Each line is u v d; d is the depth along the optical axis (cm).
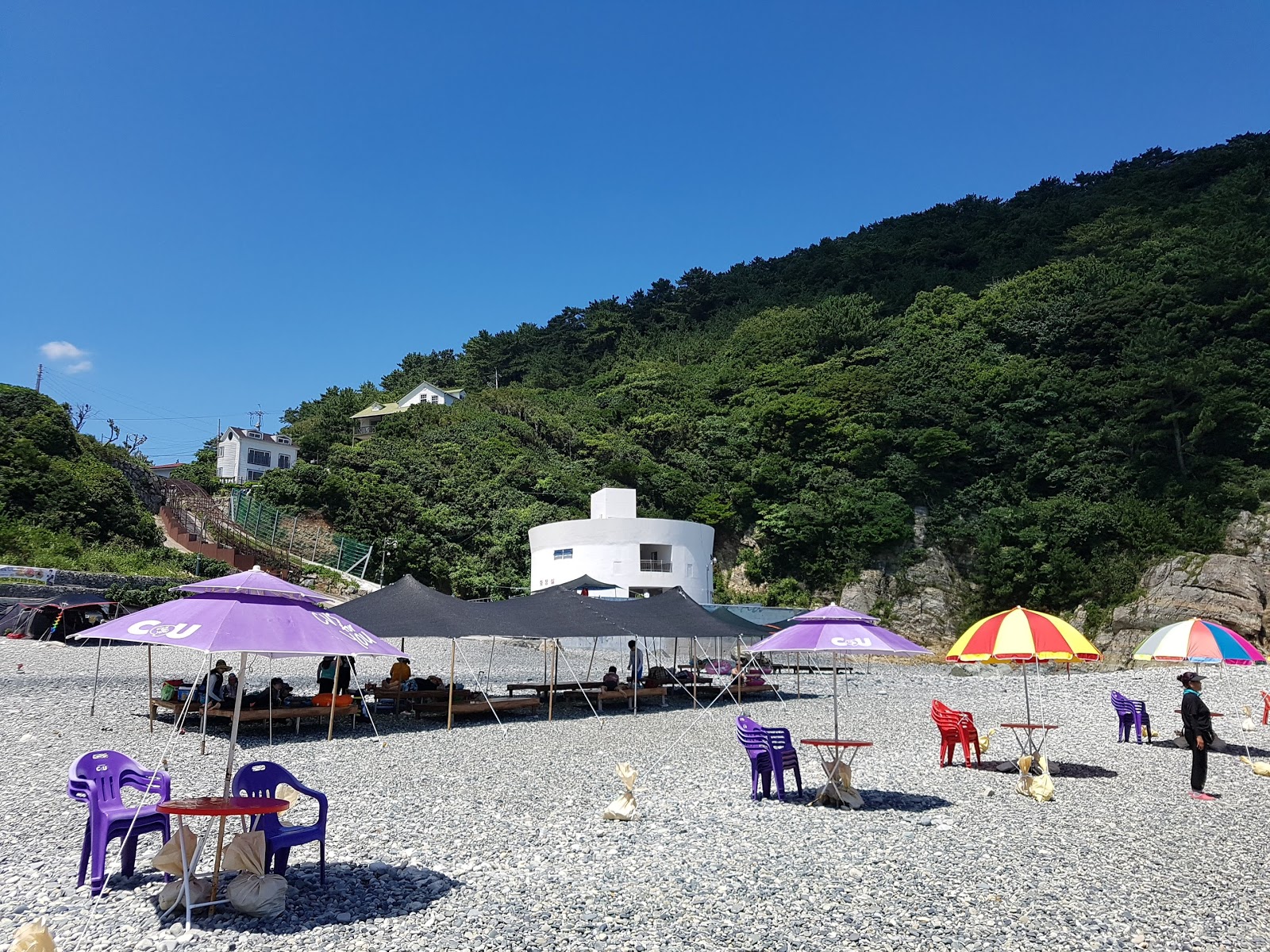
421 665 2927
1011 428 6050
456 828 940
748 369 7944
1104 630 4862
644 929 640
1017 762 1379
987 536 5475
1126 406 5747
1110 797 1177
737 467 6444
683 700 2408
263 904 646
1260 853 891
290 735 1603
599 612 2094
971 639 1327
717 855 848
